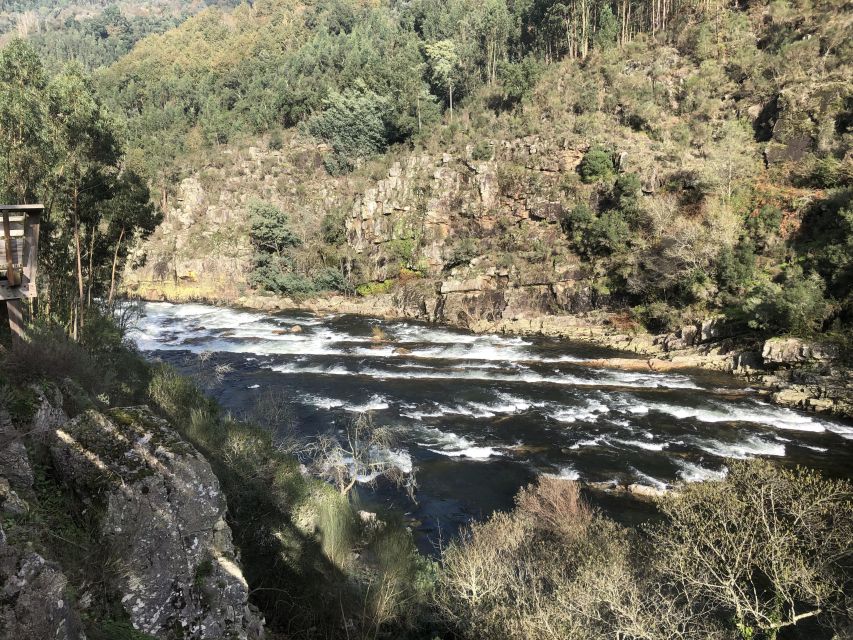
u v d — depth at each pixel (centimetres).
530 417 3177
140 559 684
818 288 3884
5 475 664
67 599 541
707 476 2403
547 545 1686
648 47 7538
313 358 4522
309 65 11225
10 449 686
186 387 1958
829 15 6206
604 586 1278
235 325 5988
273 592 1073
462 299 6084
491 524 1816
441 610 1344
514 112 7600
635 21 8412
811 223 4700
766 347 3778
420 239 7112
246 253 7906
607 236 5534
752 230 4897
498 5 9606
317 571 1231
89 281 2667
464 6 10581
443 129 7975
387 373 4075
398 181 7519
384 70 9356
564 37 8688
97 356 1870
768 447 2725
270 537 1209
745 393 3556
